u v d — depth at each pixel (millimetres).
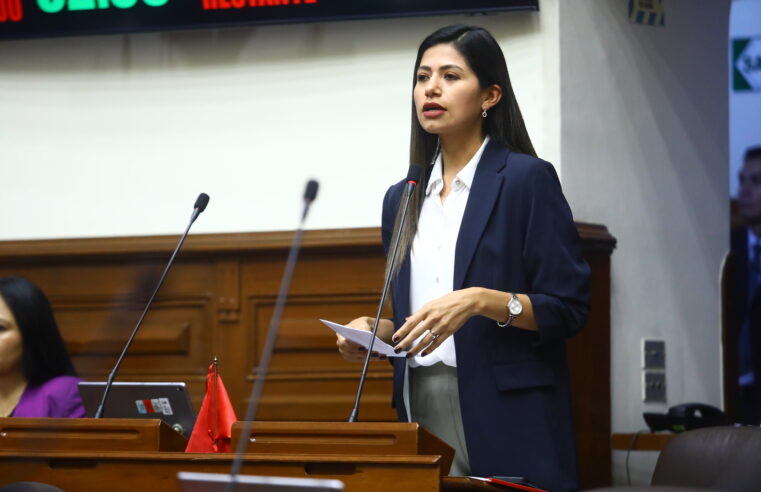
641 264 7809
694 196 8211
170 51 8070
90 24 7867
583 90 7539
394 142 7652
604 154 7637
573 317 4613
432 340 4289
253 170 7891
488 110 4984
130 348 7957
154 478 3703
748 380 10789
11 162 8266
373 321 4859
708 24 8414
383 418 7520
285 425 3764
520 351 4641
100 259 8031
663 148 8023
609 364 7406
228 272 7875
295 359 7754
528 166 4758
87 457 3766
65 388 5648
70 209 8148
